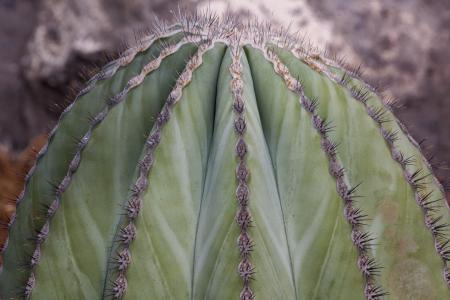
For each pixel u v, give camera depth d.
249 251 0.80
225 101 0.85
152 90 0.89
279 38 0.95
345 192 0.83
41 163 0.95
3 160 1.61
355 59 1.92
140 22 1.98
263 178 0.83
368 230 0.85
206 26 0.96
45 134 1.67
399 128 0.92
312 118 0.85
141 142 0.88
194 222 0.83
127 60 0.94
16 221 0.96
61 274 0.85
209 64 0.88
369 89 0.93
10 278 0.95
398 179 0.87
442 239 0.91
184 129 0.85
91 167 0.87
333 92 0.88
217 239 0.81
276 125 0.86
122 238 0.82
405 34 2.01
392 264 0.85
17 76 2.19
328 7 1.95
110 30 1.99
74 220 0.86
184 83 0.86
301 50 0.93
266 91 0.87
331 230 0.83
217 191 0.82
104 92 0.94
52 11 2.03
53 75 2.03
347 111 0.88
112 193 0.87
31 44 2.08
